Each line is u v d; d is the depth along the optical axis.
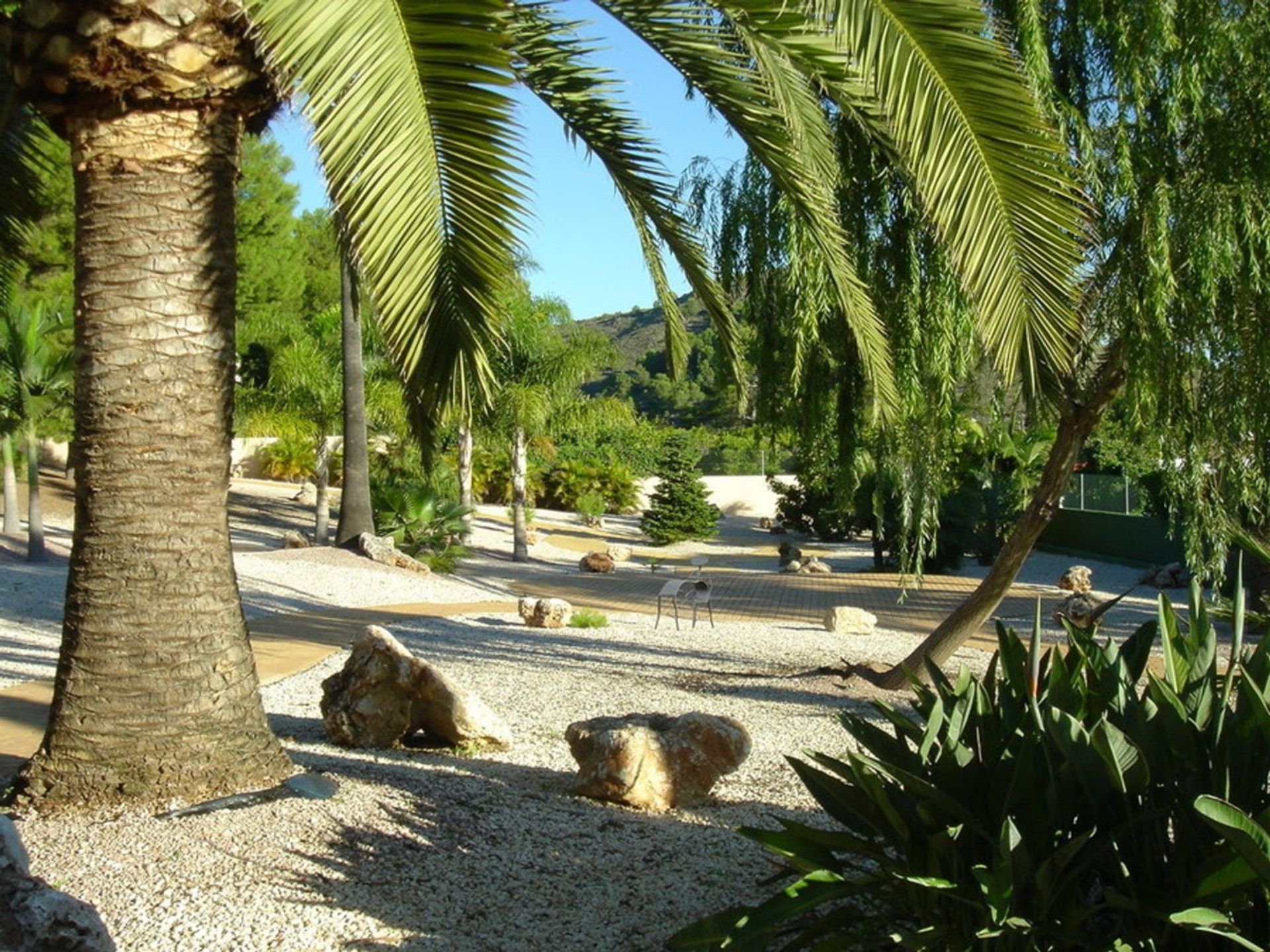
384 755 6.59
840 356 9.09
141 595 5.01
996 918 2.95
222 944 3.67
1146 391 7.55
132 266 4.95
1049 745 3.31
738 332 6.79
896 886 3.51
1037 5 7.35
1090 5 7.55
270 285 31.67
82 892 3.99
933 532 8.88
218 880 4.14
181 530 5.07
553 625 15.37
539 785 6.01
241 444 39.88
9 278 7.75
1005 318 4.70
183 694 5.06
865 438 9.19
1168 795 3.19
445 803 5.29
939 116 4.55
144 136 4.92
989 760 3.51
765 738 7.96
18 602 14.45
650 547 36.91
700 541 38.22
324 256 38.81
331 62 3.83
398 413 25.73
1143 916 3.05
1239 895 2.87
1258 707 3.11
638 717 6.14
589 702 9.38
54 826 4.68
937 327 8.02
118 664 4.99
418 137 4.11
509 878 4.46
